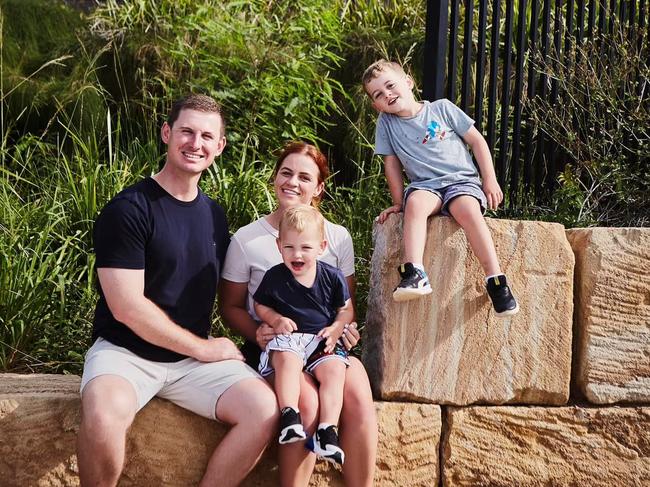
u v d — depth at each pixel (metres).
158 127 5.90
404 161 3.72
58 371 4.23
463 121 3.72
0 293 4.20
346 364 3.28
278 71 5.72
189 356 3.19
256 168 5.69
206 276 3.29
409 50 6.00
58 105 5.75
